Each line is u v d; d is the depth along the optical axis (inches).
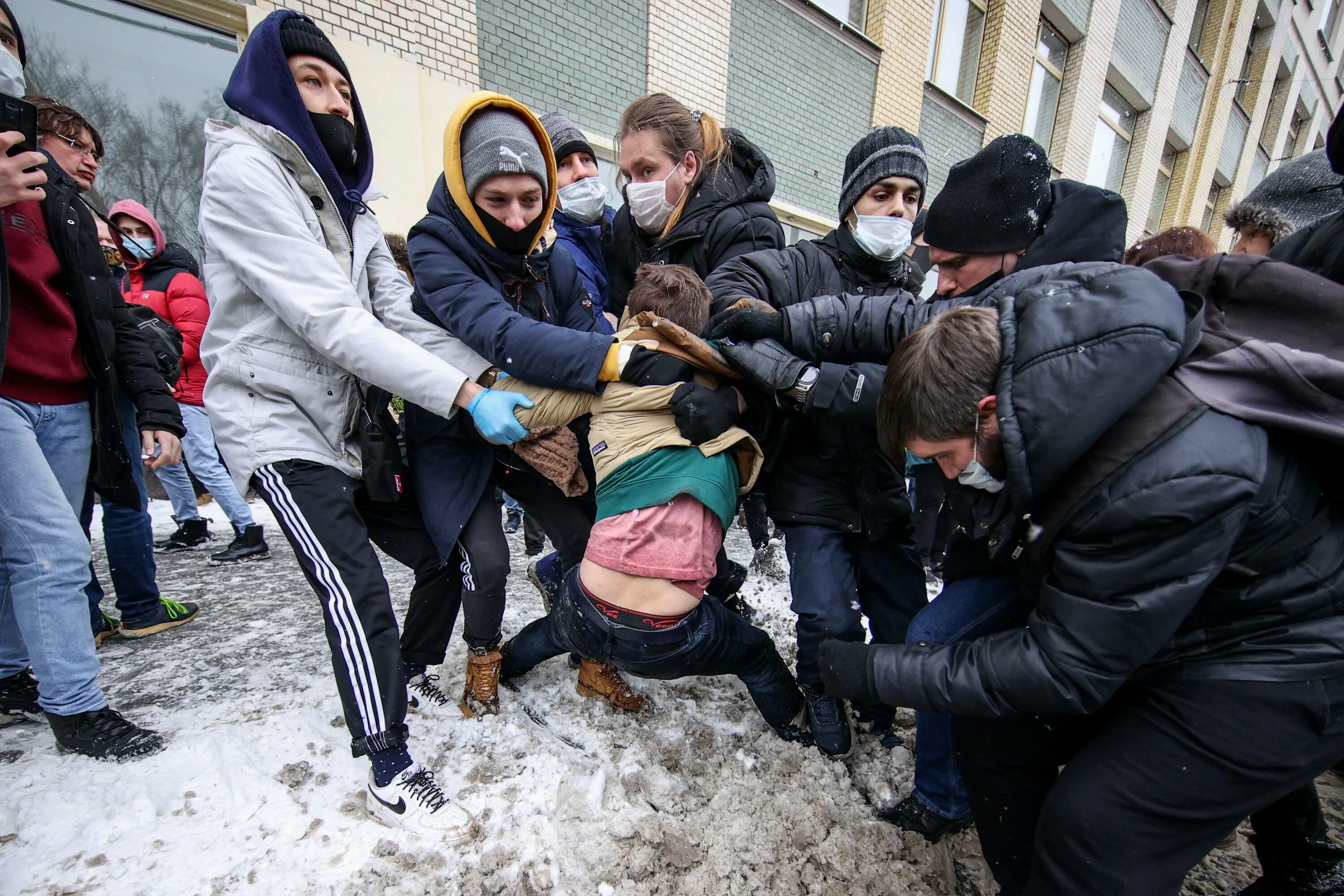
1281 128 620.7
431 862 49.9
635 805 58.1
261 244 48.9
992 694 38.6
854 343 53.9
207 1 142.3
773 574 117.6
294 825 52.5
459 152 55.7
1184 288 38.8
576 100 195.8
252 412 52.0
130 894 45.5
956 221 55.7
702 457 54.6
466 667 77.0
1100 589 33.6
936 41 305.1
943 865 55.4
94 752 58.6
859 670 44.4
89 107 138.9
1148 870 36.3
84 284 63.1
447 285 56.2
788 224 262.5
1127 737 37.2
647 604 54.3
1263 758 33.6
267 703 70.0
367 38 154.4
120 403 78.3
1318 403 30.7
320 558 51.6
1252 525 32.2
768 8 234.7
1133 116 440.1
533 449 57.7
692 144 79.1
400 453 59.1
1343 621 33.7
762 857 53.7
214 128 51.6
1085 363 32.0
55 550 57.3
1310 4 569.9
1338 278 46.8
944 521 67.4
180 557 122.8
